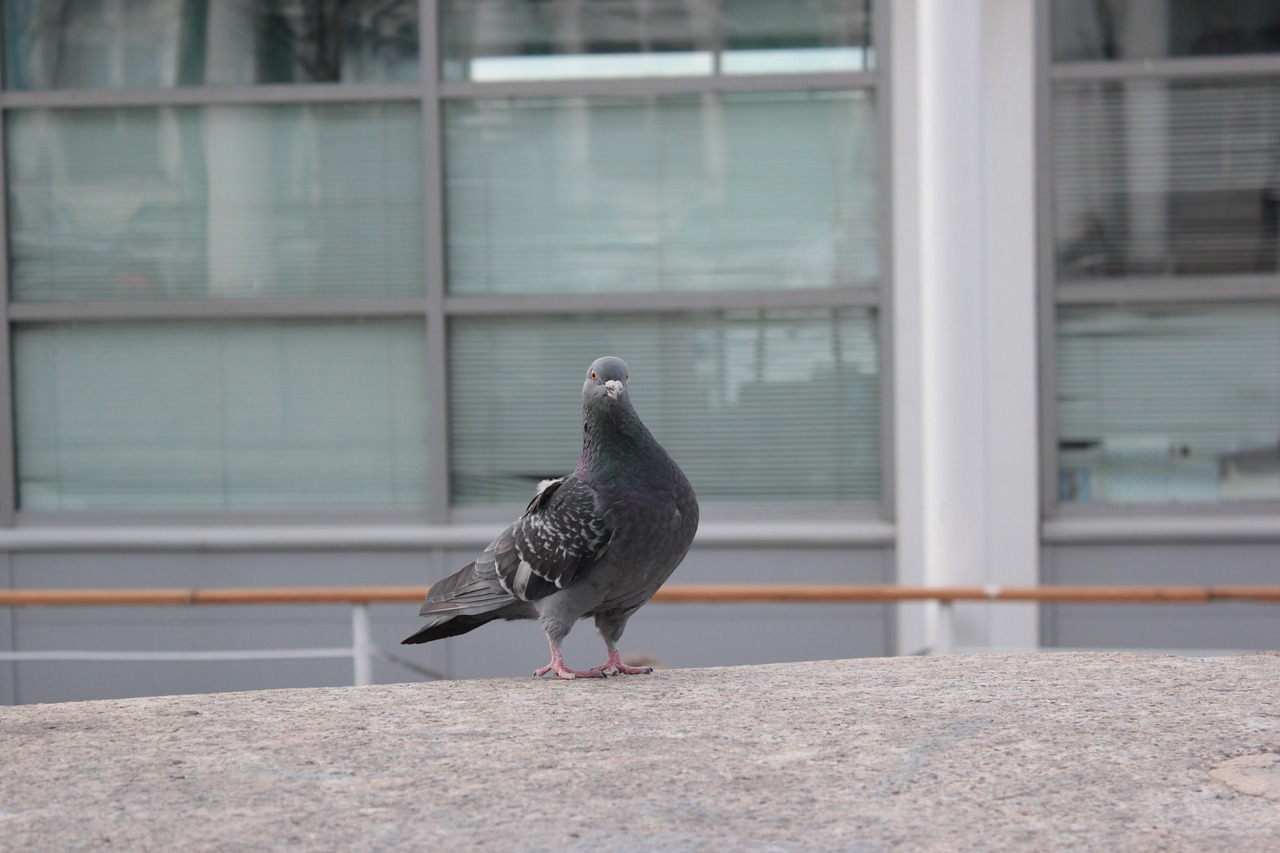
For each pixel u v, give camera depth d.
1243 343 7.02
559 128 7.17
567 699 3.02
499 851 1.94
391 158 7.16
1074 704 2.80
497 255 7.20
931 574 6.47
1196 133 6.99
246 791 2.25
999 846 1.94
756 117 7.13
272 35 7.16
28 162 7.21
